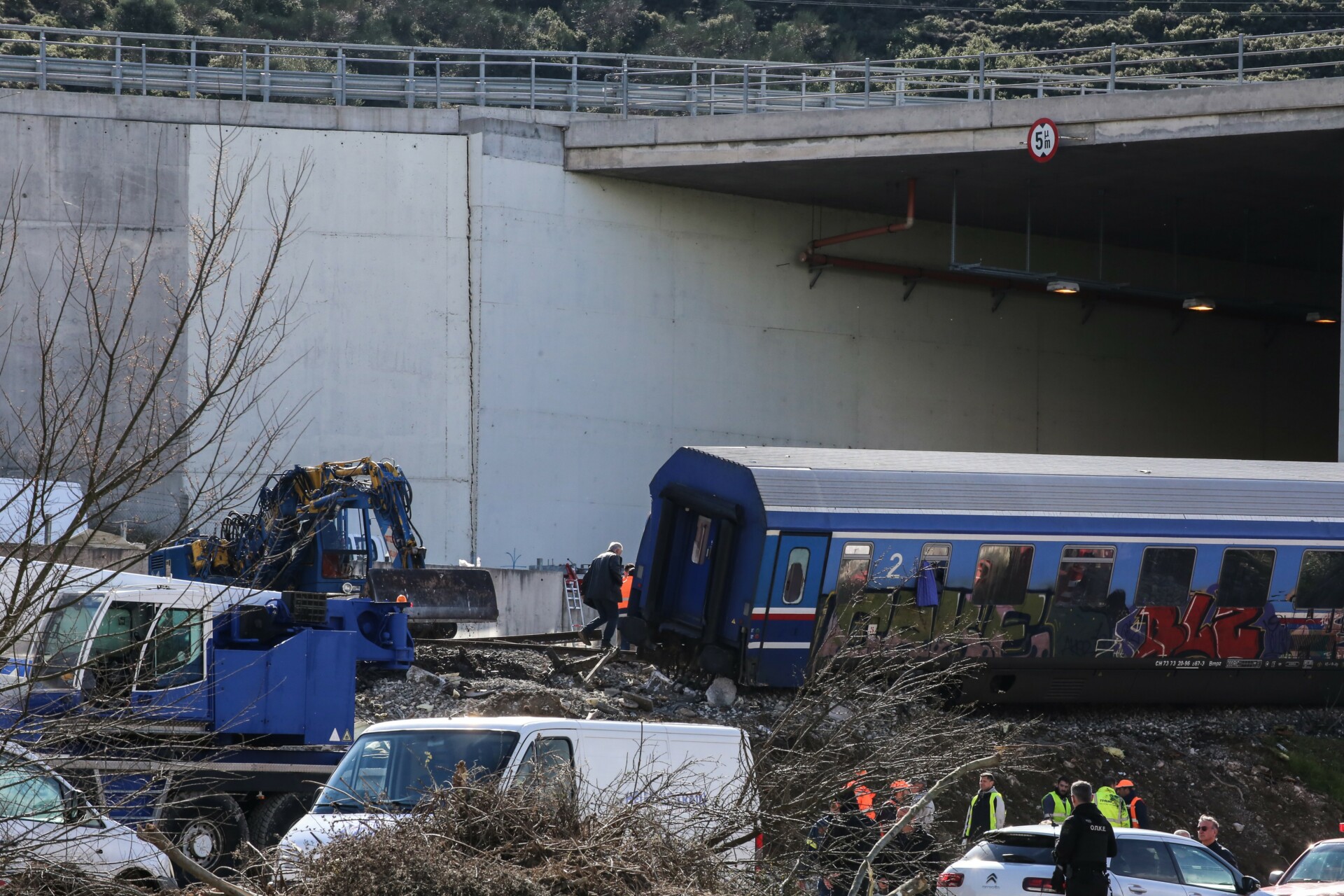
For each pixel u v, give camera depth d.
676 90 157.88
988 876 51.62
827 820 43.62
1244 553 91.56
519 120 151.12
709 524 86.69
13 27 144.38
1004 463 91.44
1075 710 92.44
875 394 169.25
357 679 79.31
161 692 50.91
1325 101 128.00
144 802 49.62
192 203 141.25
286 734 58.53
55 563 29.11
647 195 156.38
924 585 84.88
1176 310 189.38
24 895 30.58
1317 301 198.50
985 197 160.75
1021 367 178.88
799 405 164.50
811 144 145.25
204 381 35.09
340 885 31.41
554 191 151.50
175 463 33.22
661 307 156.88
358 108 146.25
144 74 147.25
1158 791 83.38
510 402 147.75
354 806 41.53
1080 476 90.50
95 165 140.12
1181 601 90.56
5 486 78.50
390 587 91.75
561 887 32.28
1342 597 93.69
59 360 133.62
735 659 83.44
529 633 125.94
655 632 89.06
